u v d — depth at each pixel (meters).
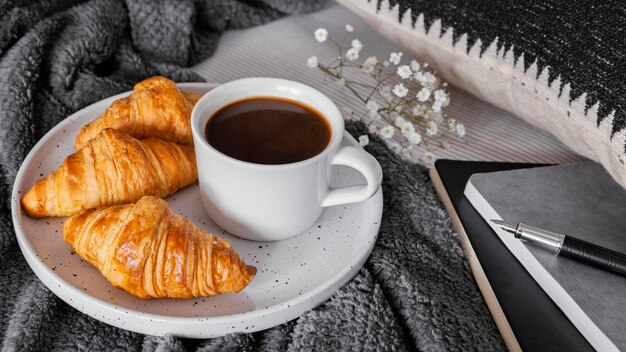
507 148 0.62
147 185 0.47
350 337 0.44
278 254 0.47
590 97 0.48
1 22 0.62
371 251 0.49
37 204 0.46
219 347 0.42
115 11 0.67
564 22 0.49
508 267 0.48
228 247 0.43
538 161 0.61
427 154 0.58
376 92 0.67
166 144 0.49
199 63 0.70
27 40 0.60
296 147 0.46
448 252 0.50
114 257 0.41
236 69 0.69
